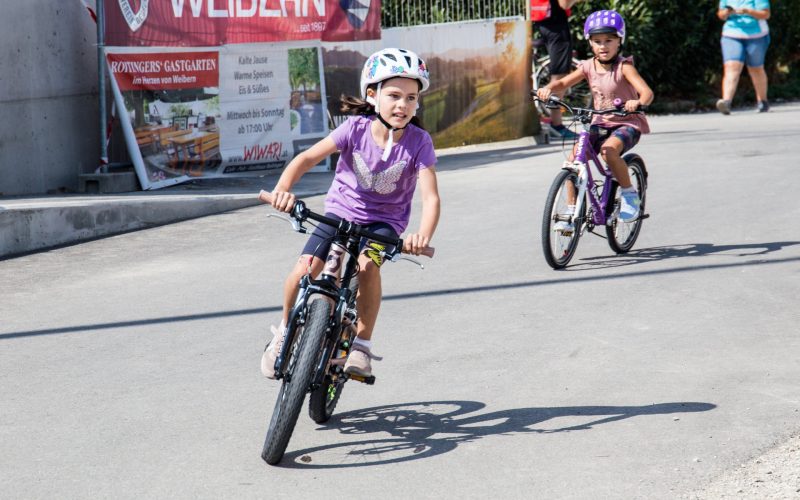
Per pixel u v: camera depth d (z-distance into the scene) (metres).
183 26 14.73
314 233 5.90
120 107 13.95
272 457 5.39
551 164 16.64
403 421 6.10
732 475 5.21
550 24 20.16
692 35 25.78
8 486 5.25
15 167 13.51
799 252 10.04
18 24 13.45
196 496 5.11
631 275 9.48
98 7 13.71
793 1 28.08
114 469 5.46
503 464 5.43
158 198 12.98
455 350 7.43
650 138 19.12
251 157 15.84
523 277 9.50
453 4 19.12
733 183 13.85
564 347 7.43
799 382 6.56
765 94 23.95
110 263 10.61
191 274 9.98
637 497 4.99
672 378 6.71
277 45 16.09
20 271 10.34
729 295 8.68
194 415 6.26
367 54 17.52
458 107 19.14
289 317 5.56
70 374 7.08
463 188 14.45
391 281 9.47
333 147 5.80
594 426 5.93
